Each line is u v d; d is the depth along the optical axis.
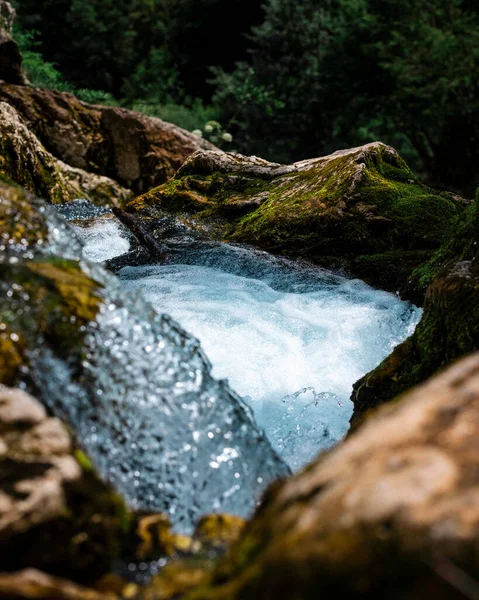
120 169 9.62
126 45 21.02
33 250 2.14
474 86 16.61
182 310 4.32
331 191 5.89
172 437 1.93
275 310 4.50
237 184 6.88
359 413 3.32
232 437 2.03
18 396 1.64
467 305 2.92
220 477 1.93
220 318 4.25
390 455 1.24
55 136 9.28
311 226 5.67
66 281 2.06
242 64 21.38
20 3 19.84
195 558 1.62
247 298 4.67
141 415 1.92
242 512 1.90
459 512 1.08
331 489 1.22
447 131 17.88
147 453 1.87
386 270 5.23
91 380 1.89
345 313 4.51
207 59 24.56
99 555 1.51
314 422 3.42
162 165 9.66
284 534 1.21
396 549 1.06
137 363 2.00
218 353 3.87
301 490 1.30
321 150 21.11
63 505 1.46
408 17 18.36
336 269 5.43
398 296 4.87
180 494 1.86
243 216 6.38
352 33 19.17
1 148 7.48
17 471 1.48
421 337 3.24
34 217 2.22
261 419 3.42
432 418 1.30
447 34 17.08
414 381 3.13
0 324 1.84
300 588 1.09
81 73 20.88
